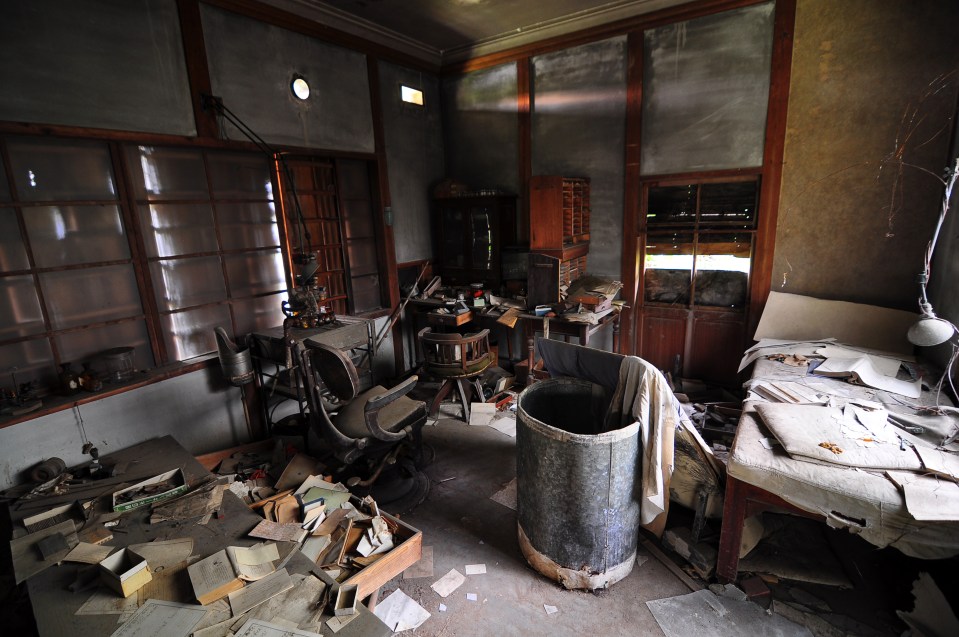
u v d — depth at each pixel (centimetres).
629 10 379
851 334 324
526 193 473
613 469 198
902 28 294
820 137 330
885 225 319
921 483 170
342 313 434
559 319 381
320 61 377
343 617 144
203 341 328
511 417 390
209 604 148
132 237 286
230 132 321
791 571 215
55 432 251
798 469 185
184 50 293
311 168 392
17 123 232
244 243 347
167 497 216
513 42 443
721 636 187
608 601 207
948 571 204
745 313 382
